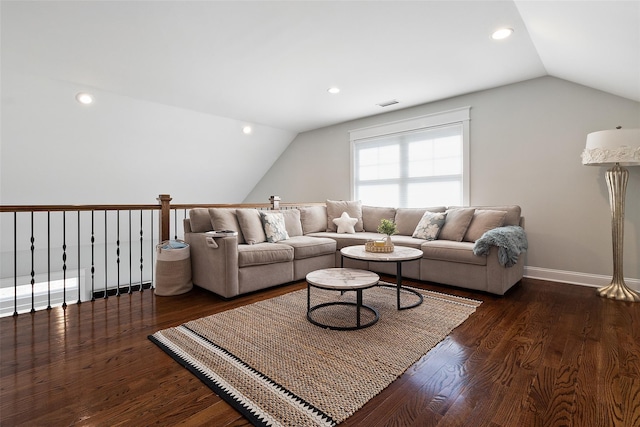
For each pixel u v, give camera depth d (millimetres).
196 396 1463
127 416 1328
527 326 2227
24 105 3344
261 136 5555
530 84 3514
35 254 4793
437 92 3879
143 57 2881
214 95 3879
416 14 2275
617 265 2857
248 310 2588
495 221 3289
